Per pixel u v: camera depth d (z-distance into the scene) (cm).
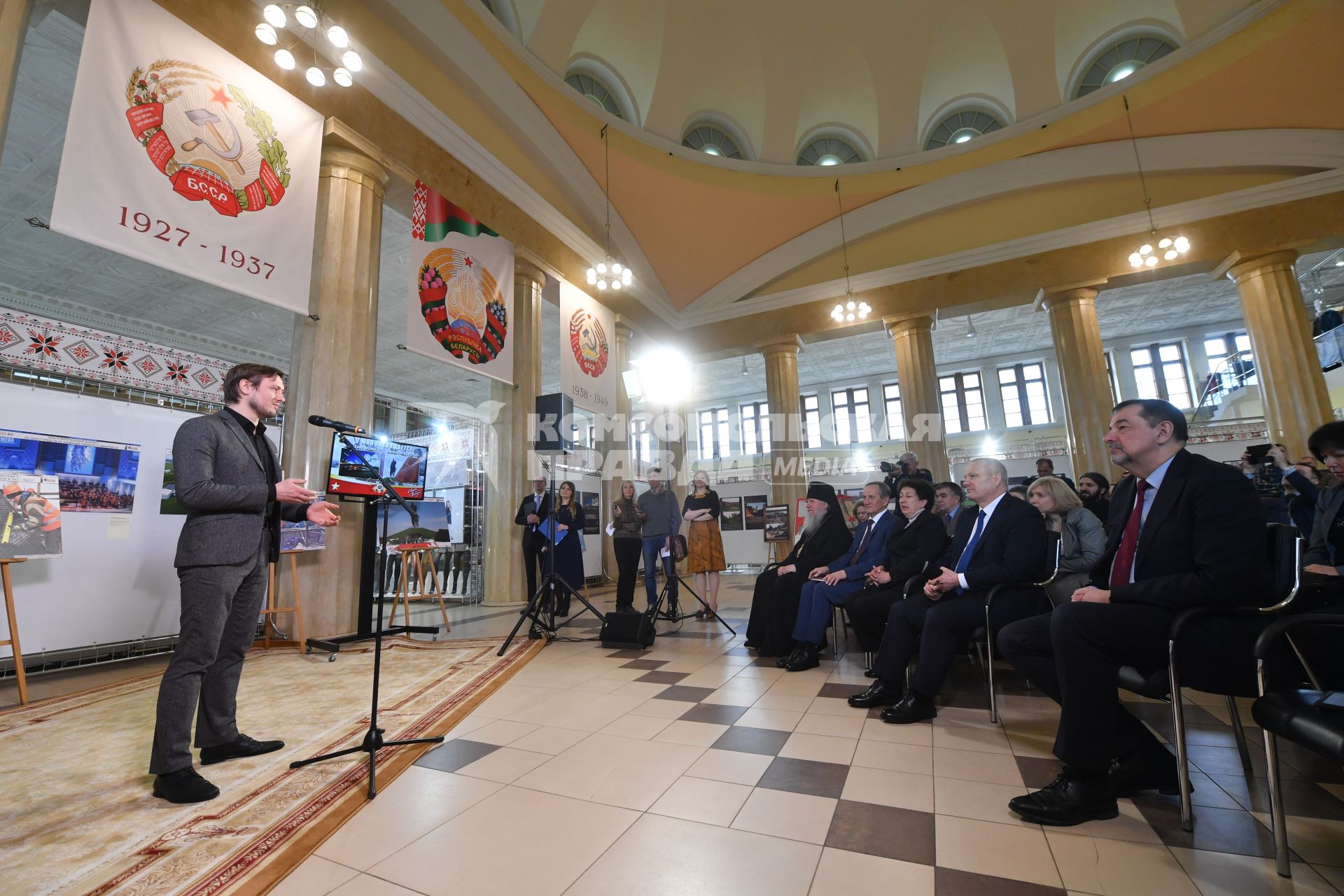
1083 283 909
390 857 145
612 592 817
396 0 566
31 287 992
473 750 221
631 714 265
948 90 1068
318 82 455
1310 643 158
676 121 1023
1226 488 165
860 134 1135
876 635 332
